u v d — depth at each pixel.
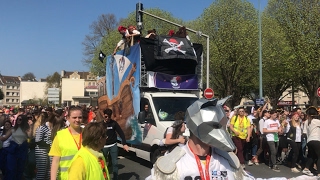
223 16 31.95
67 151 4.45
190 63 10.55
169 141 6.20
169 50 10.04
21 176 7.89
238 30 31.23
